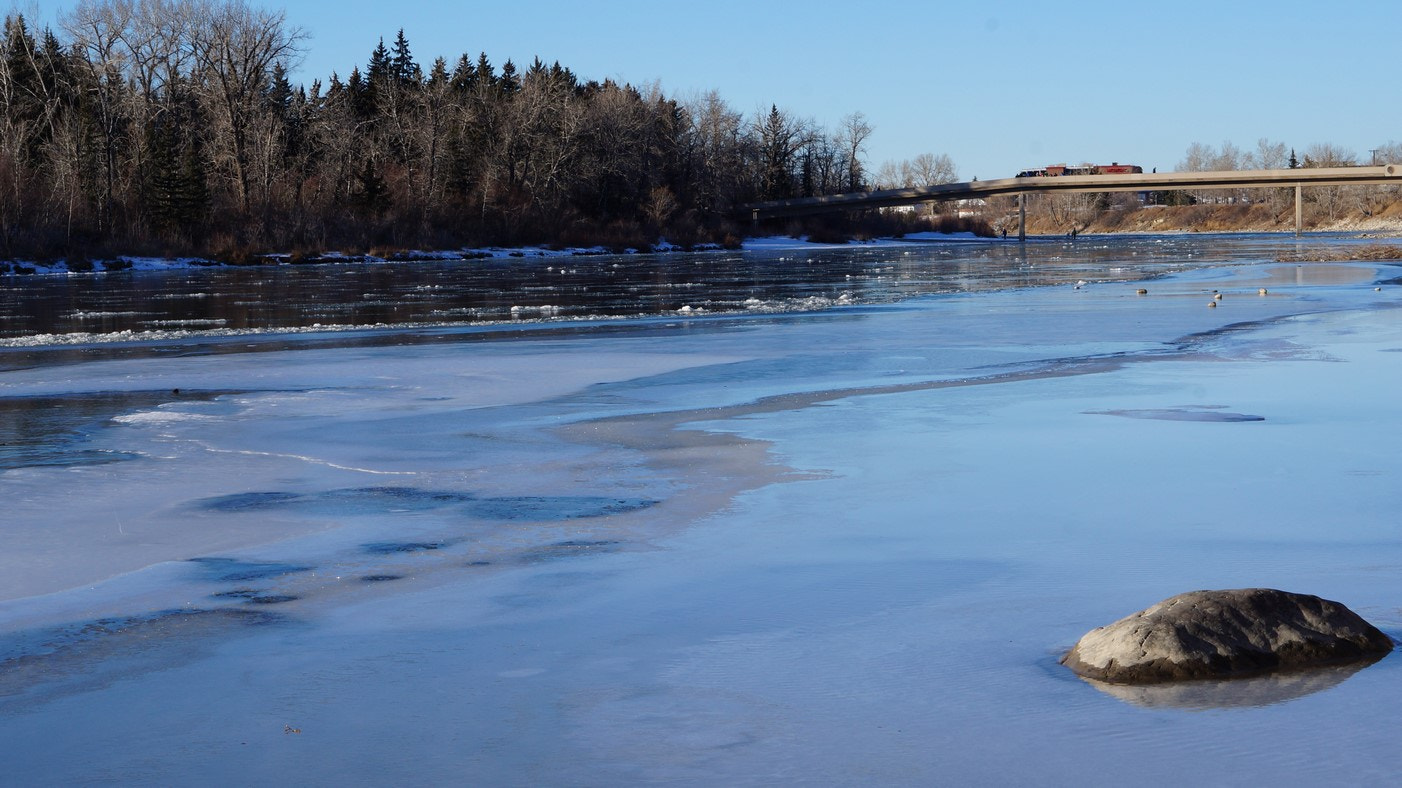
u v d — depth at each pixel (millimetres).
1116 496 10656
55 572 8742
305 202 103750
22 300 46688
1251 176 151750
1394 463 11922
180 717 5926
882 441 13695
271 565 8891
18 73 104188
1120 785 4930
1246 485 11023
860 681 6203
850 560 8711
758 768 5199
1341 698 5758
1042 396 17047
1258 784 4910
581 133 125375
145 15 96375
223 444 14141
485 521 10211
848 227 166000
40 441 14430
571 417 15922
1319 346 22734
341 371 21469
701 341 26234
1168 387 17672
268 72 104562
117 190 92125
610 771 5211
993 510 10219
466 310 38844
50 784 5184
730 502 10789
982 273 61438
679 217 137750
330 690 6258
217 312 39125
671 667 6504
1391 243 103188
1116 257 83188
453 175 119188
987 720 5641
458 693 6180
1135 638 6258
